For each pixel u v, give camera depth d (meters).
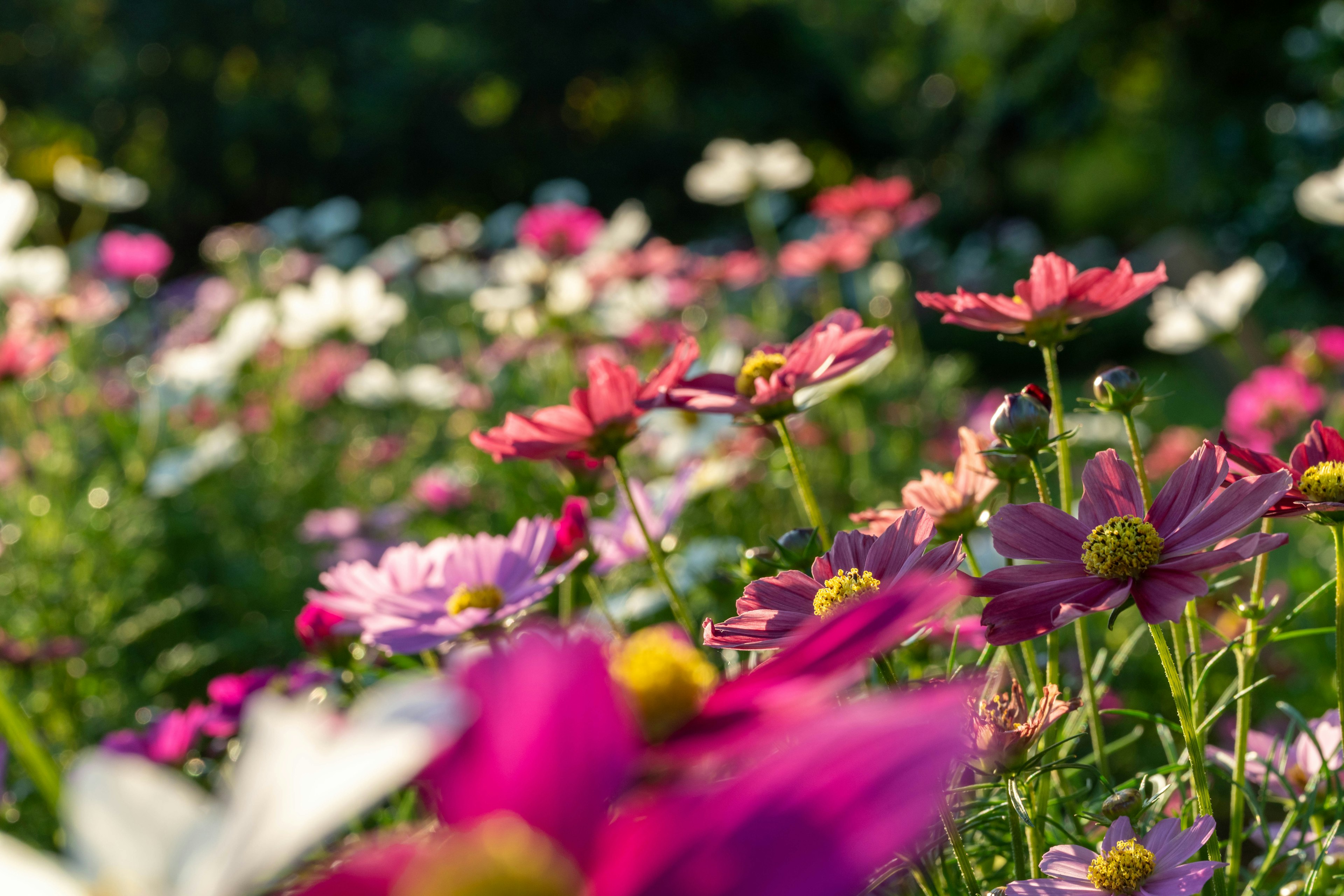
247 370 2.88
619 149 9.15
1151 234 7.18
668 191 9.13
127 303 3.08
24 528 1.73
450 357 3.27
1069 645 1.36
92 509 1.87
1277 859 0.76
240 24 8.18
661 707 0.56
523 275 2.30
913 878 0.68
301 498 2.47
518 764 0.50
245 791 0.39
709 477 1.48
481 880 0.41
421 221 8.32
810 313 3.66
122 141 8.10
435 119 8.52
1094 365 6.16
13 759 1.08
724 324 2.50
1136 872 0.68
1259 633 0.81
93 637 1.65
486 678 0.53
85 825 0.42
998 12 6.48
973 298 0.79
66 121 7.80
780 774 0.45
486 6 8.55
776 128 9.41
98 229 3.19
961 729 0.46
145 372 2.98
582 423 0.82
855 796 0.43
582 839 0.47
